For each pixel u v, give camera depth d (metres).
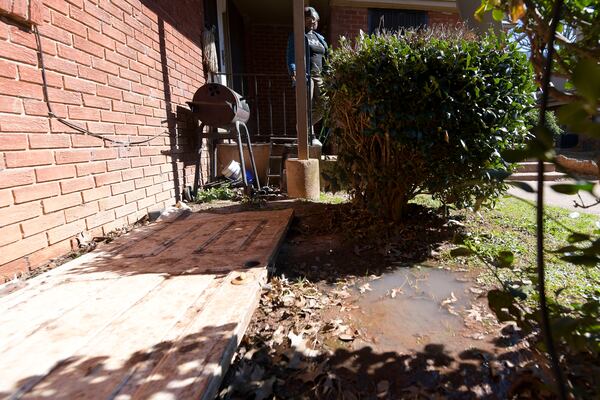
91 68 2.79
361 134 3.00
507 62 2.68
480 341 1.55
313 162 4.42
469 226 3.09
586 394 0.98
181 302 1.69
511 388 1.26
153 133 3.79
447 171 2.79
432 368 1.40
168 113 4.17
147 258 2.35
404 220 3.18
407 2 7.04
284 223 3.10
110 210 3.01
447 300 1.91
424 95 2.56
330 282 2.19
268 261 2.22
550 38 0.65
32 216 2.20
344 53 3.03
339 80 2.97
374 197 3.15
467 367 1.40
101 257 2.38
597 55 0.91
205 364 1.22
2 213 2.00
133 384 1.13
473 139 2.63
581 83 0.50
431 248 2.62
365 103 2.74
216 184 5.06
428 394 1.27
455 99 2.60
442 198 3.03
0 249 1.98
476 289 2.01
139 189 3.49
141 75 3.57
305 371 1.40
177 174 4.36
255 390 1.30
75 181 2.59
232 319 1.51
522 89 2.70
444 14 7.36
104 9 2.97
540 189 0.65
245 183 4.46
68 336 1.42
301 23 4.19
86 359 1.27
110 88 3.04
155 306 1.66
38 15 2.22
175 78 4.40
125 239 2.79
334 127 3.31
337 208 3.79
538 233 0.67
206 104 4.40
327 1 7.25
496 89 2.62
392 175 2.93
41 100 2.29
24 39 2.16
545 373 1.18
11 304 1.71
